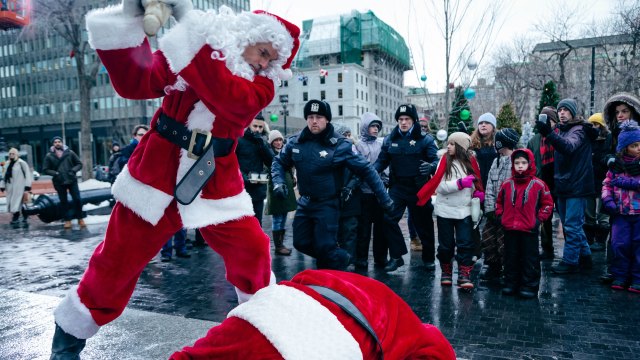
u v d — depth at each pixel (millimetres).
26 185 10781
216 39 1626
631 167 4719
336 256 4203
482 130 6426
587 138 5219
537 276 4582
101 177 27250
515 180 4672
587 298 4566
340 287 1291
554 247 6965
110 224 1981
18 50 49938
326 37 75188
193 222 1912
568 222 5387
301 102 72375
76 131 60625
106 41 1607
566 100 5328
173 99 1873
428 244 5695
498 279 5270
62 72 54969
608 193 4848
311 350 1089
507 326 3834
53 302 3729
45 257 6711
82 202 10547
